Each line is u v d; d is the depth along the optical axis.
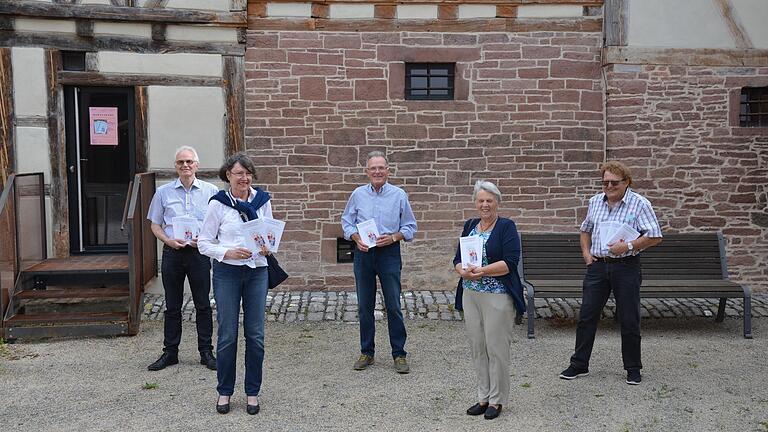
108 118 7.71
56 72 7.43
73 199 7.68
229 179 4.55
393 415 4.57
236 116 7.68
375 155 5.41
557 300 7.45
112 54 7.50
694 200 7.91
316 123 7.75
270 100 7.70
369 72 7.75
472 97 7.83
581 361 5.27
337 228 7.80
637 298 5.11
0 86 7.37
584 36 7.84
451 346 6.11
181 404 4.77
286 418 4.52
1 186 7.40
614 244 5.01
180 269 5.47
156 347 6.07
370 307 5.48
